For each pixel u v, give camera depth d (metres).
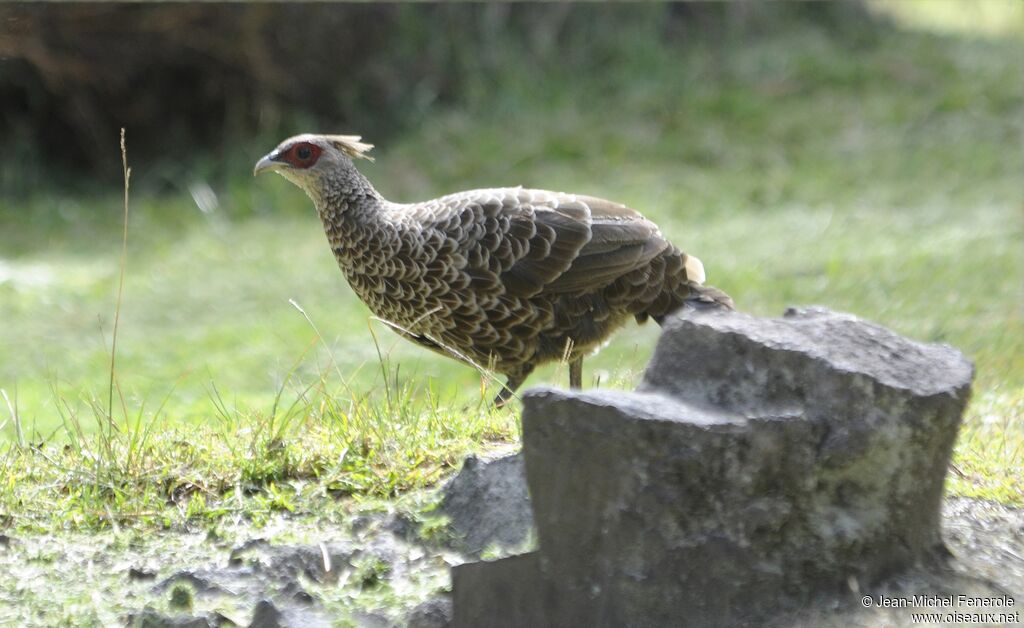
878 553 6.43
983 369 12.63
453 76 25.69
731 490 6.13
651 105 24.72
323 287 18.03
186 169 24.16
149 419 10.87
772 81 25.42
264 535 7.47
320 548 7.21
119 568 7.32
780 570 6.28
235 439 8.64
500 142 23.84
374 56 25.28
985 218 19.69
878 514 6.38
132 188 24.05
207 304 17.48
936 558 6.65
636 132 23.98
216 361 14.77
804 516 6.28
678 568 6.16
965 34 28.17
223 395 12.80
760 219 20.47
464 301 9.68
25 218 22.53
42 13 22.58
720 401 6.41
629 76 25.62
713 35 26.91
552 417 6.15
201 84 24.52
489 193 9.89
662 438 6.01
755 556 6.23
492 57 25.80
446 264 9.59
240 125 24.69
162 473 8.16
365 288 10.10
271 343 15.43
